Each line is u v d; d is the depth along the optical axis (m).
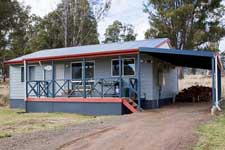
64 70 20.92
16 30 44.53
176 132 10.11
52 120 15.12
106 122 12.95
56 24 43.22
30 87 21.08
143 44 19.02
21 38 48.09
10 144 8.96
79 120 14.92
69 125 12.64
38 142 9.10
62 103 18.70
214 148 7.96
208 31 41.22
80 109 17.97
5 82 47.72
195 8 41.31
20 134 10.78
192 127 10.95
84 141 9.06
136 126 11.51
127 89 17.41
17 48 48.72
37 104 19.73
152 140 9.05
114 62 19.00
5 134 10.93
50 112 19.02
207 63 20.44
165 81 21.11
